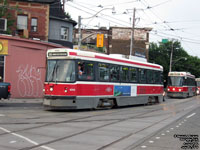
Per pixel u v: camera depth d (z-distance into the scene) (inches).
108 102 665.6
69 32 1283.2
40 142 294.0
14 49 863.7
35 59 920.3
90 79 602.5
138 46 2078.0
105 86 647.8
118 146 293.0
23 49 886.4
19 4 1083.9
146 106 828.6
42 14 1114.7
